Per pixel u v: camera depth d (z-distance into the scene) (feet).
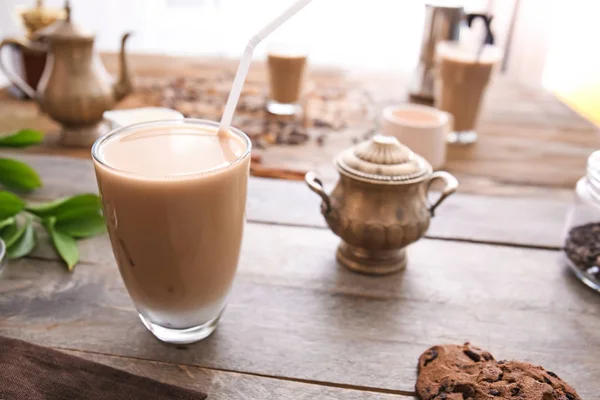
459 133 2.29
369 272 1.50
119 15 4.85
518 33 4.73
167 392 1.18
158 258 1.21
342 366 1.25
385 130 2.05
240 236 1.29
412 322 1.36
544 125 2.53
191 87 2.91
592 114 4.20
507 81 3.28
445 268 1.53
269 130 2.37
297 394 1.19
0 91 2.76
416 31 4.63
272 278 1.48
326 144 2.24
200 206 1.17
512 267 1.54
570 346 1.31
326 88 3.03
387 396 1.19
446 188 1.45
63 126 2.16
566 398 1.13
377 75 3.35
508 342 1.31
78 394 1.17
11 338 1.28
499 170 2.06
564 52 4.53
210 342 1.30
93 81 2.09
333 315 1.38
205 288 1.25
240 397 1.18
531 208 1.80
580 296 1.45
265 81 3.10
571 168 2.09
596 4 4.17
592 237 1.52
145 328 1.34
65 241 1.54
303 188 1.88
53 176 1.87
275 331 1.33
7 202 1.55
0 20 4.62
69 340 1.29
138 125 1.33
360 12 4.63
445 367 1.22
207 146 1.30
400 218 1.43
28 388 1.17
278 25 1.24
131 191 1.15
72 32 2.03
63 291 1.42
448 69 2.22
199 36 4.92
